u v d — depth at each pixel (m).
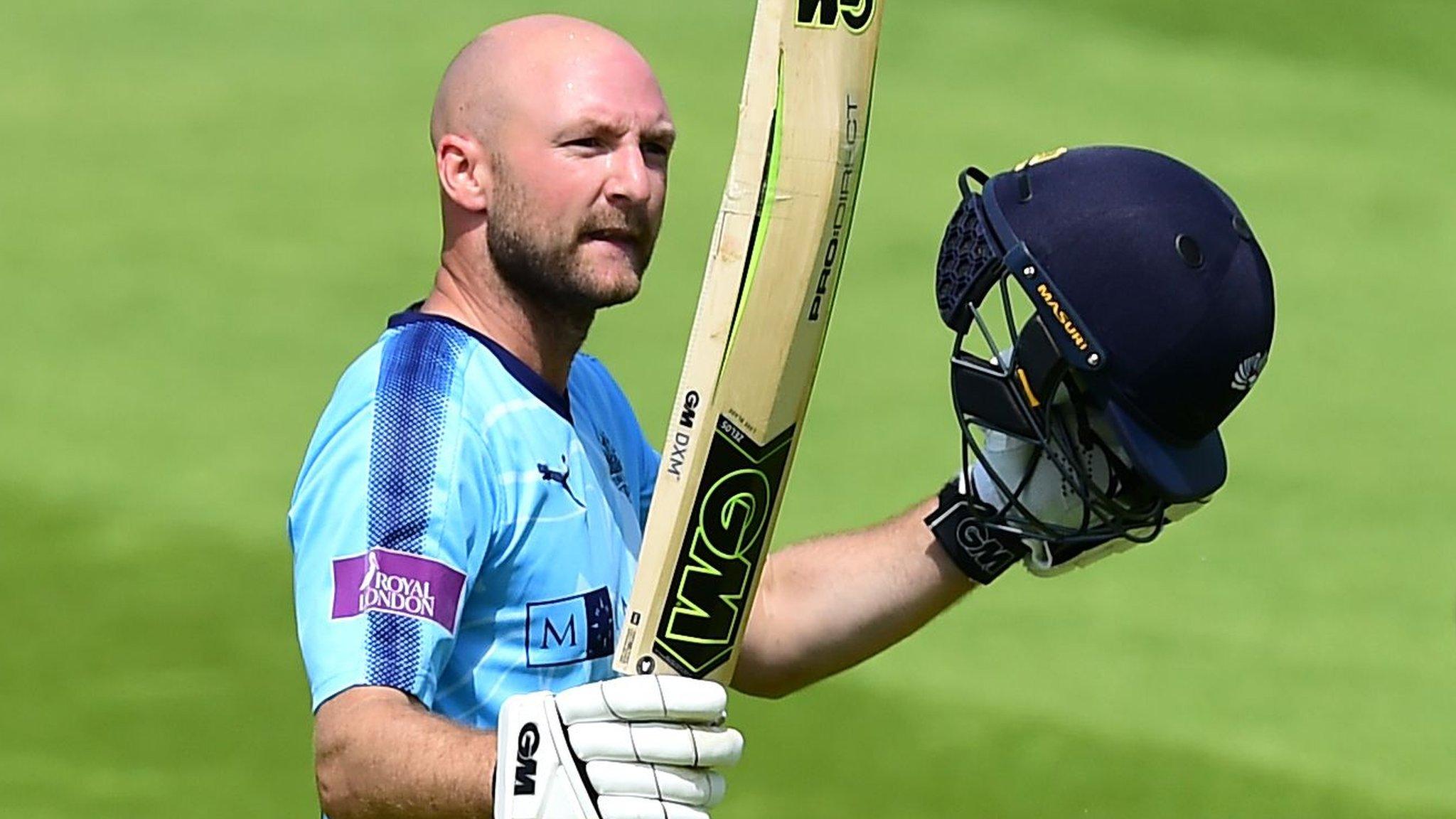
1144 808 24.47
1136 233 12.30
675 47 53.75
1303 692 27.55
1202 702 27.22
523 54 12.49
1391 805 24.69
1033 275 12.41
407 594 11.69
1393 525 32.88
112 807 23.72
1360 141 50.78
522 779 10.66
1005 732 26.14
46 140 47.50
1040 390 12.66
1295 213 46.53
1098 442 12.97
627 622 11.61
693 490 11.45
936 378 37.38
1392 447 35.88
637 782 10.59
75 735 25.34
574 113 12.29
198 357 36.88
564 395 13.04
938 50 54.91
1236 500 33.81
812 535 31.06
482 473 12.20
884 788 24.70
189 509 31.33
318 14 55.97
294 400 35.28
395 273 40.88
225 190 44.91
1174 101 52.56
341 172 46.12
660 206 12.73
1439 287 43.09
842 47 11.29
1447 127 51.88
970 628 29.31
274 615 28.44
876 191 46.00
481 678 12.41
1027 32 56.50
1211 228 12.42
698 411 11.41
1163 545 32.22
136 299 39.28
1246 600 30.38
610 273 12.45
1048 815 24.27
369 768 11.12
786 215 11.27
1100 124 50.66
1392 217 46.53
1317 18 58.19
